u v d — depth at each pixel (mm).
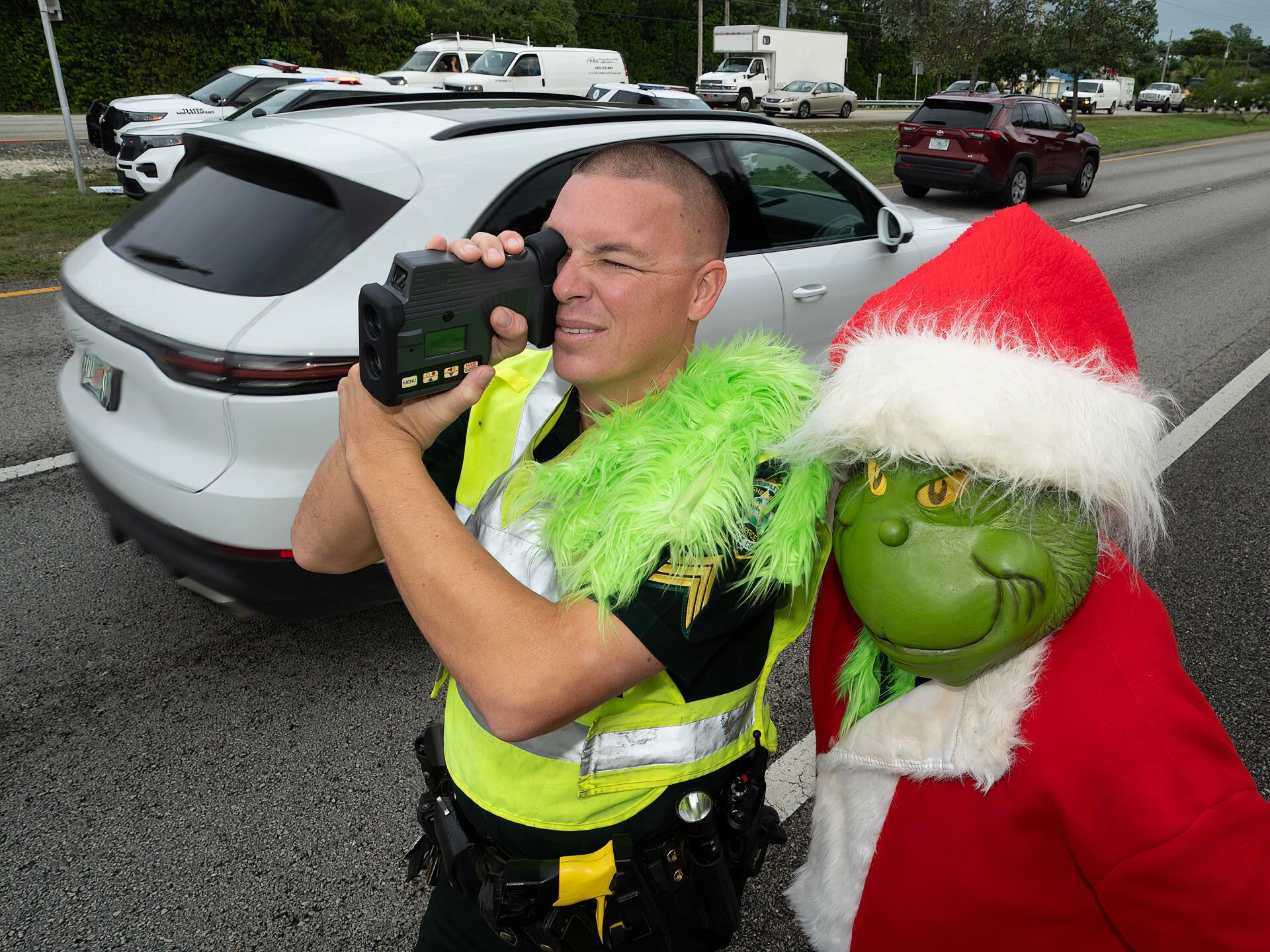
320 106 3260
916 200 13547
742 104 29484
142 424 2461
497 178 2697
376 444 940
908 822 958
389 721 2576
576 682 867
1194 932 780
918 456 800
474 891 1148
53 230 8867
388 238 2465
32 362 5391
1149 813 776
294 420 2279
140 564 3322
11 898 2010
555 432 1150
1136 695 808
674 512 871
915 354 817
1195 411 5090
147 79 25000
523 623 869
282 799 2301
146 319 2387
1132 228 11227
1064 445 750
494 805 1087
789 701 2750
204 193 2707
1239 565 3504
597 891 1063
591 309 986
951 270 918
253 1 26125
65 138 17375
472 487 1161
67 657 2801
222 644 2887
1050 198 13922
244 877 2082
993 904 917
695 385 995
